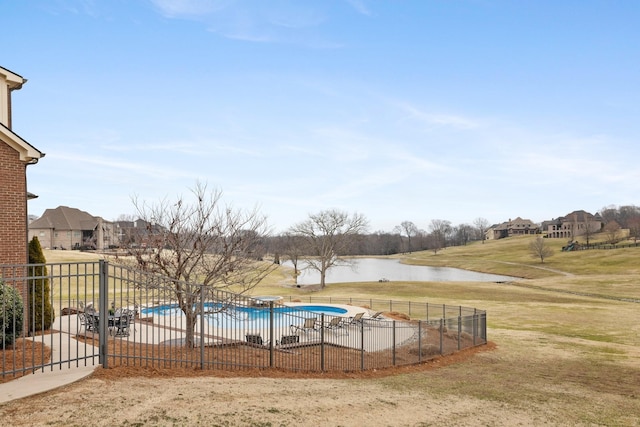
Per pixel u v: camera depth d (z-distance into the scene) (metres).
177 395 7.88
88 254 64.38
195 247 13.21
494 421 8.91
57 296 33.38
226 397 8.12
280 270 94.12
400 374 14.14
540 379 14.19
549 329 27.28
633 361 18.11
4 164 14.73
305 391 9.63
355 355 15.73
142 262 12.77
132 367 9.52
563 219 170.00
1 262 14.49
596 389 13.02
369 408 8.75
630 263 83.44
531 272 89.19
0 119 16.72
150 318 19.73
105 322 9.23
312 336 17.53
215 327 18.39
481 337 21.30
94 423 6.31
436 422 8.36
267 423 7.04
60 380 8.08
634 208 183.12
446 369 15.48
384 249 186.75
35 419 6.32
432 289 54.50
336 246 68.50
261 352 13.73
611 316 32.91
